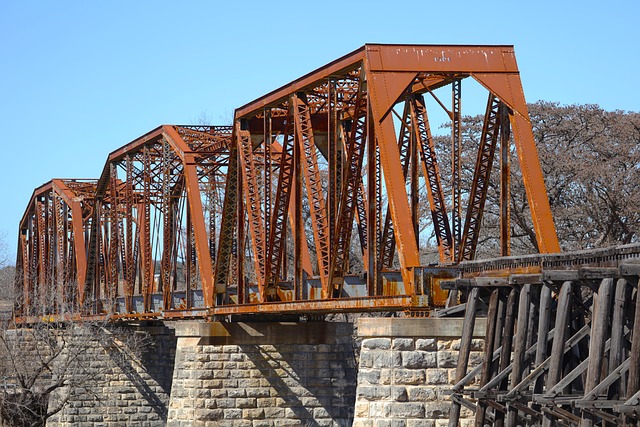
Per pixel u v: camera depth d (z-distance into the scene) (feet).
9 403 217.56
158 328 241.76
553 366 81.15
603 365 81.35
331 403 166.81
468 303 97.96
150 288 212.64
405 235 107.55
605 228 216.13
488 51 116.78
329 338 168.55
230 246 169.37
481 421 92.32
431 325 100.83
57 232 282.36
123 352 237.25
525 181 112.16
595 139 224.33
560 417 82.53
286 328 167.73
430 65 115.44
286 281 156.76
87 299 255.91
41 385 244.22
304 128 140.15
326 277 131.44
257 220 154.71
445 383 100.37
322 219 133.49
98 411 233.76
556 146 226.99
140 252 223.30
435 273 104.68
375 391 100.99
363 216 145.59
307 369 167.32
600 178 210.59
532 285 90.22
